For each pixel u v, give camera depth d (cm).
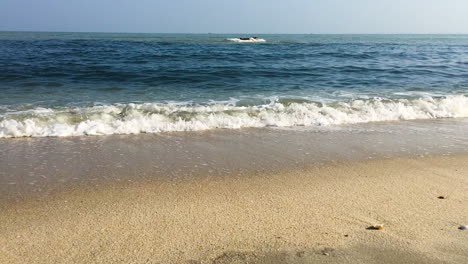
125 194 504
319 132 856
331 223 430
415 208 474
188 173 588
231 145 743
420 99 1169
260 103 1104
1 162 612
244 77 1714
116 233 400
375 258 356
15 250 365
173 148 714
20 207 459
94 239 387
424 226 424
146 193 509
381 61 2561
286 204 482
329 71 1975
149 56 2612
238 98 1187
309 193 520
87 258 353
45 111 923
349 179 578
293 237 396
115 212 450
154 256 358
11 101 1051
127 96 1193
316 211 462
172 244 380
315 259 353
